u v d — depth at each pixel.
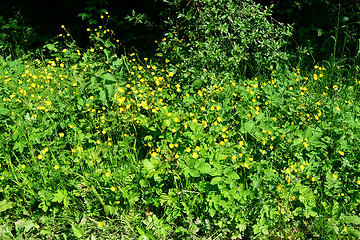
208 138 2.59
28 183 2.32
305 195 2.40
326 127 2.98
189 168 2.24
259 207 2.31
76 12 5.21
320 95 3.53
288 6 4.77
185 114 2.82
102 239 2.22
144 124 2.69
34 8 5.36
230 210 2.30
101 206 2.38
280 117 3.12
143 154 2.82
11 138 2.71
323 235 2.29
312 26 4.77
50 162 2.52
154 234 2.26
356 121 2.99
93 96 3.00
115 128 2.86
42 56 4.85
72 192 2.38
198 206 2.40
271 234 2.34
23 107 3.01
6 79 3.50
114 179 2.44
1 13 5.52
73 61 4.19
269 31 3.72
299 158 2.61
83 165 2.54
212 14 3.61
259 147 2.74
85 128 2.91
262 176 2.46
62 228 2.29
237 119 3.02
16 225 2.24
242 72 4.16
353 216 2.26
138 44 5.09
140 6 4.93
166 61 3.78
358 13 4.88
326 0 4.66
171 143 2.52
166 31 4.64
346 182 2.62
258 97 3.30
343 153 2.64
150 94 3.01
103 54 4.14
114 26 5.12
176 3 3.71
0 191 2.30
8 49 5.20
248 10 3.67
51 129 2.73
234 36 3.63
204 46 3.58
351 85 3.95
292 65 4.44
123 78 3.41
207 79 3.42
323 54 4.75
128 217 2.33
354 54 4.89
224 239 2.32
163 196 2.30
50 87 3.33
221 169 2.26
